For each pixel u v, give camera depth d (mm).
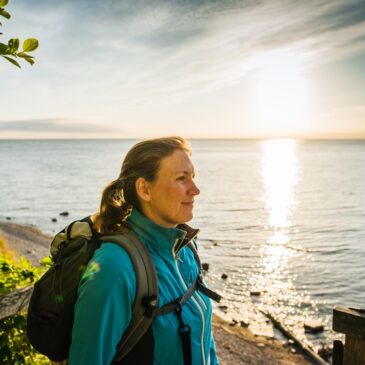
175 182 1719
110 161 195625
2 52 2162
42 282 1658
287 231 41531
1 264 3514
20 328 3211
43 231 41562
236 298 20297
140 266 1553
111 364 1563
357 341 2508
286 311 18484
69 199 68500
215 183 98875
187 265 1868
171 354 1575
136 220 1738
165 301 1603
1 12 2236
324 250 32344
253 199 70188
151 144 1763
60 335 1589
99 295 1432
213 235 39062
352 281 23547
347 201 67688
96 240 1652
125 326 1510
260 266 27125
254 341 14180
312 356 13031
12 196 72188
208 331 1777
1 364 3166
